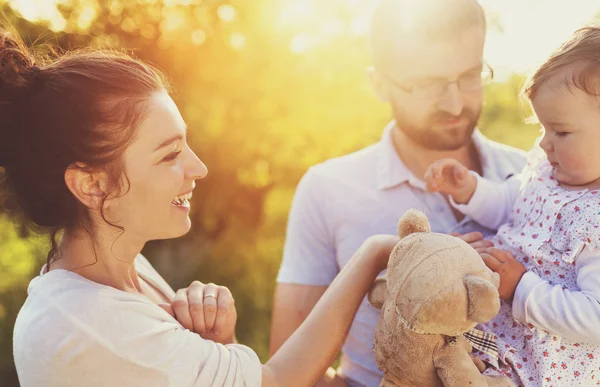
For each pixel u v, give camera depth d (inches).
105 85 51.5
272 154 184.4
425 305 45.2
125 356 48.3
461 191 69.7
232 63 177.2
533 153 67.2
